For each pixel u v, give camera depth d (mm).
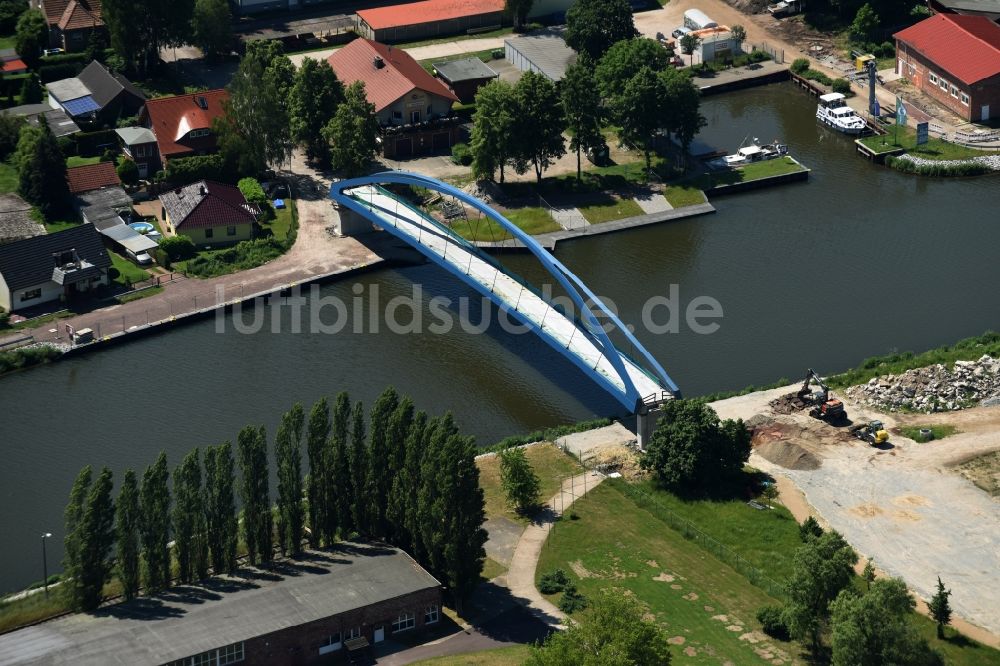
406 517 170250
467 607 170000
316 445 172500
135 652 152250
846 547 163250
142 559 169125
